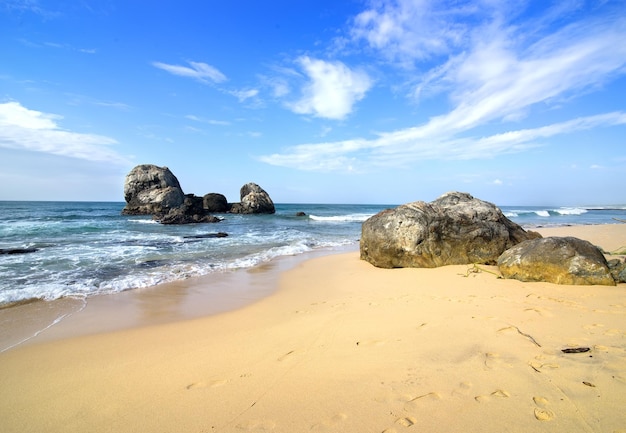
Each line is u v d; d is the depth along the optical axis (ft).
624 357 11.02
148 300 22.82
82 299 22.84
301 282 28.19
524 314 16.01
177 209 107.65
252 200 166.50
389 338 14.03
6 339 15.88
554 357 11.33
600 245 40.70
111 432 8.82
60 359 13.55
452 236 30.66
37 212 135.54
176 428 8.85
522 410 8.67
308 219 123.85
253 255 41.57
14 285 25.52
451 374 10.69
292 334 15.44
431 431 8.13
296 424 8.71
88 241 51.88
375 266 33.24
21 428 9.11
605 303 17.21
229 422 8.98
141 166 150.51
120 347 14.73
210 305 21.71
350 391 10.12
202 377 11.59
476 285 22.58
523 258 23.20
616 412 8.28
